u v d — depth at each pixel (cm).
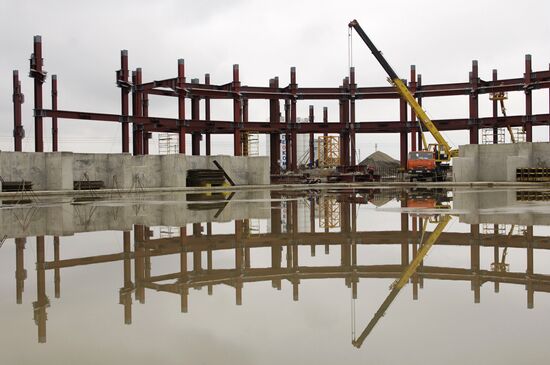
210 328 642
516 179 5428
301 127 6575
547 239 1374
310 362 514
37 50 4756
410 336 595
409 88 6494
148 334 619
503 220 1797
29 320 689
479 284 879
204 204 2916
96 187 4831
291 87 6450
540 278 923
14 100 5397
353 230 1647
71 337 609
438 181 6309
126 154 5012
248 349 557
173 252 1278
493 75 6806
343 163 7038
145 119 5569
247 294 836
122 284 921
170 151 6594
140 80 5781
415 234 1518
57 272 1033
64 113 5000
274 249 1315
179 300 798
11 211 2444
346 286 887
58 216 2191
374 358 523
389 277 955
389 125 6619
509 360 511
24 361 529
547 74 5812
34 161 4459
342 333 610
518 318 667
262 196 3828
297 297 810
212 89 6006
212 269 1061
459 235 1471
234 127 6147
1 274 1014
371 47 6216
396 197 3409
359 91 6581
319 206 2669
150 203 3033
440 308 723
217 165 5706
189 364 514
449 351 539
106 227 1783
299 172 7025
